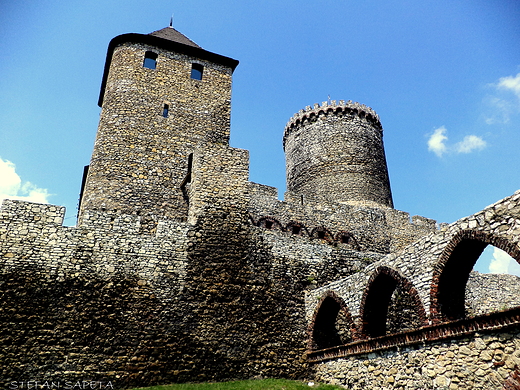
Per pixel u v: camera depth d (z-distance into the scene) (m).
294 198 25.41
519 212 9.98
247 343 15.63
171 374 14.02
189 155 20.95
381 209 28.09
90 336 13.69
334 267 19.34
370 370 12.93
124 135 21.67
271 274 17.66
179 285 15.73
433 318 11.52
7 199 14.92
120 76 23.34
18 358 12.70
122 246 15.60
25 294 13.69
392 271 13.37
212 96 24.75
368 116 34.34
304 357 16.27
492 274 21.67
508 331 9.37
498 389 9.31
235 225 17.97
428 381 10.91
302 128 34.44
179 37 27.16
